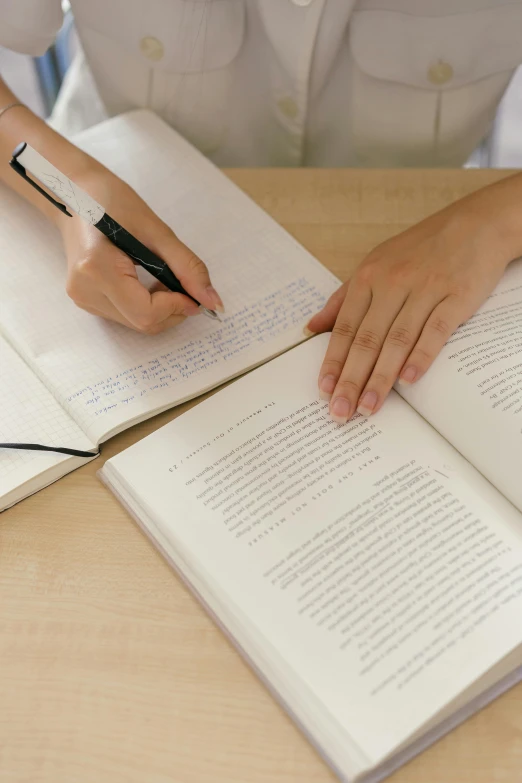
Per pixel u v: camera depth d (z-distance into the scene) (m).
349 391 0.55
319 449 0.53
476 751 0.43
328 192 0.75
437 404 0.54
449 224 0.63
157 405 0.58
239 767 0.43
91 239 0.61
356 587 0.46
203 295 0.61
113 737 0.44
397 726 0.41
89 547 0.52
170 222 0.72
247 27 0.82
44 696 0.46
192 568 0.49
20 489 0.53
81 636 0.48
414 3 0.76
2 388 0.59
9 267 0.67
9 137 0.71
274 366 0.59
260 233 0.71
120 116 0.83
